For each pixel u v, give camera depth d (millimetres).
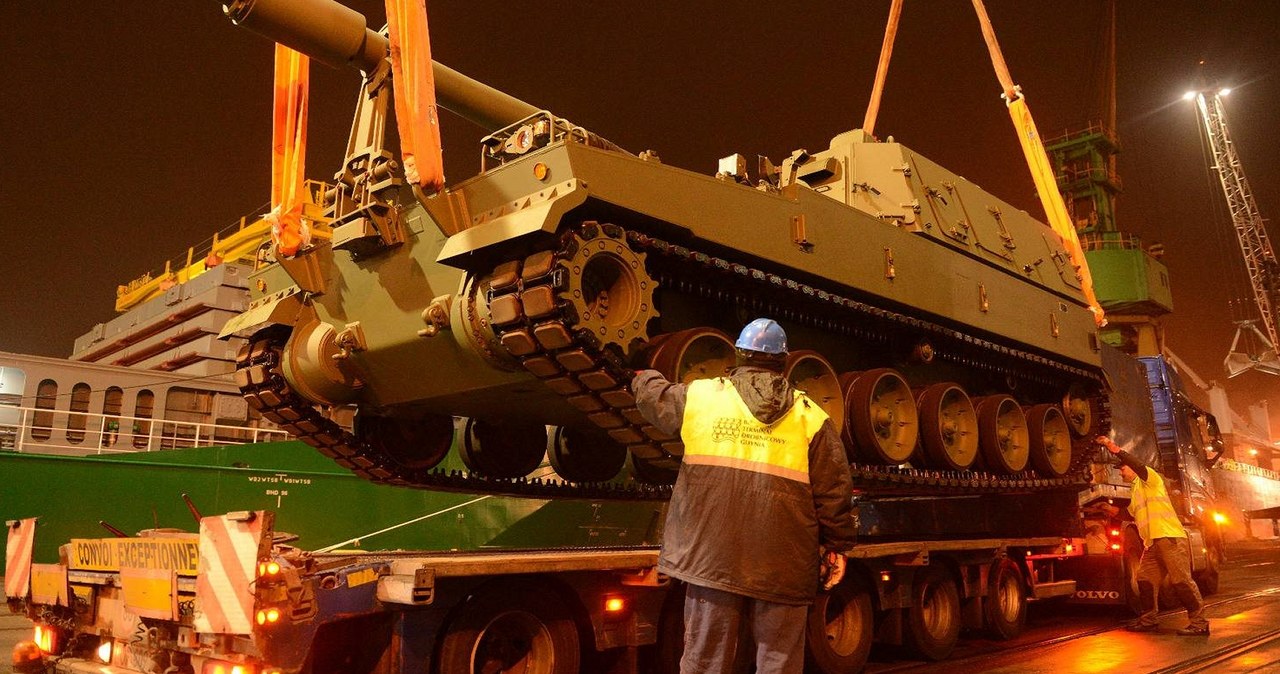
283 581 4410
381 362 7668
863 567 7664
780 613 3609
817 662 6988
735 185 7047
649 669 6641
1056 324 11602
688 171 6684
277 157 7988
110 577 5539
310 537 15070
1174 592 9664
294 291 8141
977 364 10852
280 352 8352
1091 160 31797
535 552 6691
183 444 19750
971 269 10008
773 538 3588
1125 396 13836
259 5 6844
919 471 9156
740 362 3971
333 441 8797
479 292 6324
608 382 6164
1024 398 12250
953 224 9945
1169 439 14586
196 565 4754
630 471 11500
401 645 4797
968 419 9898
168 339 24672
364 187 7395
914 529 11227
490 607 5203
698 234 6625
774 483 3639
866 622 7570
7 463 12953
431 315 6703
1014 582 9883
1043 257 11891
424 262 7000
